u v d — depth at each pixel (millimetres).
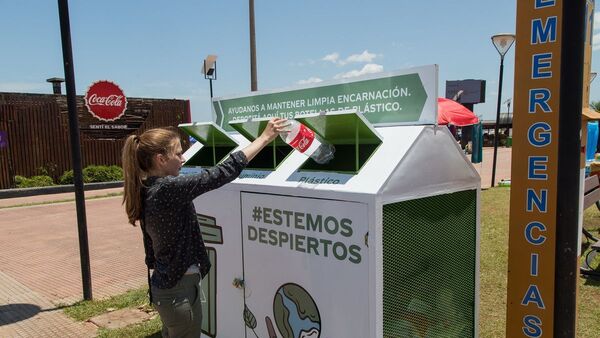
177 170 2275
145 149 2141
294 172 2510
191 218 2230
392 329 2150
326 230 2221
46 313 4270
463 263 2604
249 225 2670
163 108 17406
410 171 2154
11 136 14164
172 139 2215
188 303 2232
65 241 7457
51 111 14977
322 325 2307
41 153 14820
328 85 2777
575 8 1836
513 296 2568
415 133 2201
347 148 2457
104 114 15984
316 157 2398
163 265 2186
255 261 2664
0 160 13914
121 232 8062
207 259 2326
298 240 2381
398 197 2092
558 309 2043
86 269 4531
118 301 4477
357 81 2615
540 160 2387
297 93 2977
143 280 5273
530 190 2438
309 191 2277
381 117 2527
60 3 4051
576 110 1893
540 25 2303
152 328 3799
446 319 2502
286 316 2510
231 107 3543
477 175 2637
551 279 2422
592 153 8352
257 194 2590
